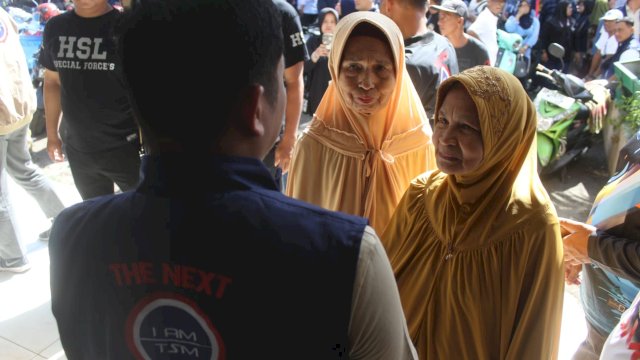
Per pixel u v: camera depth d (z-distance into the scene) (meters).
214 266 0.73
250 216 0.74
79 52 2.56
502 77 1.42
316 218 0.74
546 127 4.34
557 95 4.43
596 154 5.23
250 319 0.74
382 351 0.80
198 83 0.72
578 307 2.86
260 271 0.73
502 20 6.79
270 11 0.78
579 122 4.41
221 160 0.76
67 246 0.82
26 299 2.93
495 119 1.38
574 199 4.41
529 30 6.43
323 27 4.83
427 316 1.59
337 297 0.71
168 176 0.76
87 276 0.81
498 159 1.43
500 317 1.49
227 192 0.75
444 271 1.55
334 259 0.72
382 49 1.83
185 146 0.76
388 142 1.99
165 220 0.75
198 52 0.71
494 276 1.47
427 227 1.61
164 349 0.79
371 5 4.74
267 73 0.77
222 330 0.75
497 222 1.46
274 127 0.84
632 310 1.24
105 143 2.75
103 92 2.62
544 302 1.43
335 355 0.75
